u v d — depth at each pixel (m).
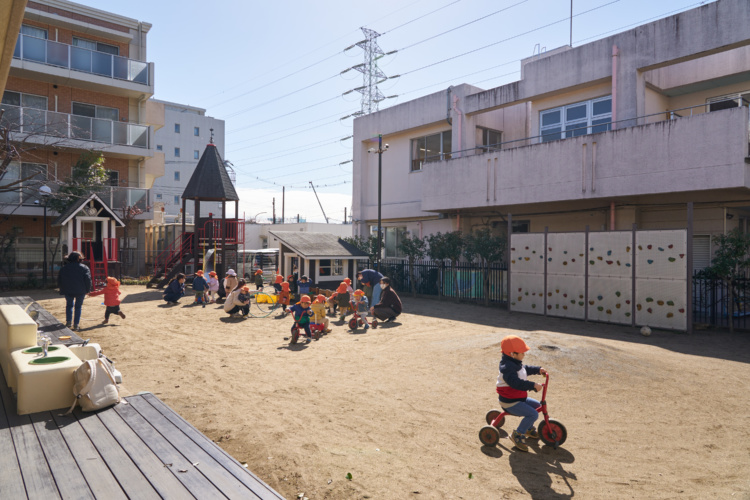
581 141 15.49
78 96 25.91
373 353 9.59
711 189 12.82
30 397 4.59
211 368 8.38
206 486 3.09
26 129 22.00
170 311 15.23
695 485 4.29
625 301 12.88
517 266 15.62
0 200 21.88
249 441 5.21
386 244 26.45
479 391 7.02
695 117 12.99
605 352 8.30
